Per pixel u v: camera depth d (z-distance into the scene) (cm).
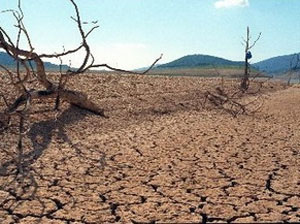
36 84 1480
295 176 704
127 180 669
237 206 564
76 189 620
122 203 568
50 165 738
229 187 642
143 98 1702
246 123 1342
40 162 754
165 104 1684
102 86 1820
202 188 636
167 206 561
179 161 793
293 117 1603
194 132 1112
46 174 686
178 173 712
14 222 501
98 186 636
